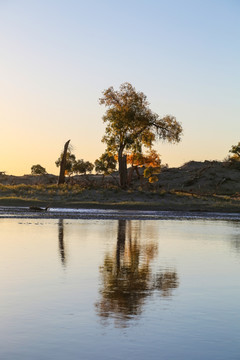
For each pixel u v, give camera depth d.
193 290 11.20
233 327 8.27
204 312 9.20
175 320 8.62
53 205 50.03
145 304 9.76
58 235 23.17
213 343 7.45
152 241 21.56
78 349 7.13
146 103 72.44
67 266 14.24
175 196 60.81
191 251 18.33
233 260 16.08
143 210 49.31
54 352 7.01
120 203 52.75
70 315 8.86
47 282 11.82
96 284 11.71
